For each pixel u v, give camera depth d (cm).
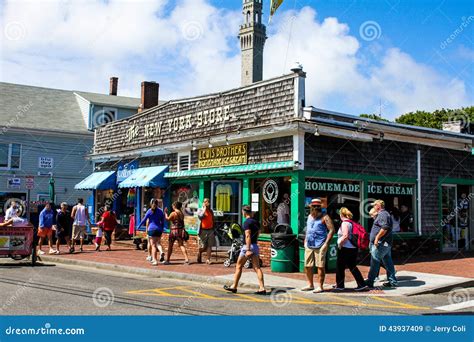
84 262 1533
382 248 1084
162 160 1973
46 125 3206
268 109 1508
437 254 1762
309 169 1402
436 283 1147
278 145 1450
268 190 1495
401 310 887
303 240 1302
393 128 1593
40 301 870
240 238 1427
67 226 1880
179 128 1900
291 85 1435
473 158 1966
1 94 3338
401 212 1688
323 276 1044
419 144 1750
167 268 1367
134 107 3503
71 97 3634
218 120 1705
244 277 1204
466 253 1819
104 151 2408
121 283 1137
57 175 3231
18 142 3116
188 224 1788
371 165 1577
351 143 1522
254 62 8438
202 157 1753
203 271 1312
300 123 1352
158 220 1477
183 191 1844
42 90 3572
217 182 1689
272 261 1330
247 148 1555
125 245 2095
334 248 1330
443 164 1836
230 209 1647
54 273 1288
